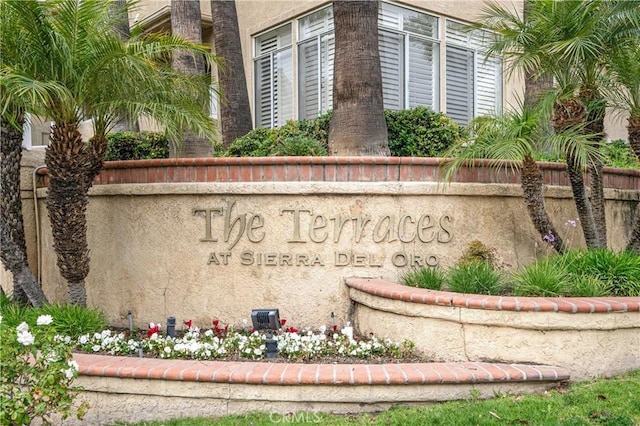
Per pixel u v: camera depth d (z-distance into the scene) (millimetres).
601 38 6020
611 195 7676
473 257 6562
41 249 7930
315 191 6418
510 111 6773
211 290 6605
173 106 6113
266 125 13211
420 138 8477
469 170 6645
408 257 6504
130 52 5762
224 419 4598
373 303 5906
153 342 5863
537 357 4980
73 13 5562
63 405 4168
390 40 11367
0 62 5516
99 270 7164
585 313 4934
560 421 4176
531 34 6211
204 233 6625
